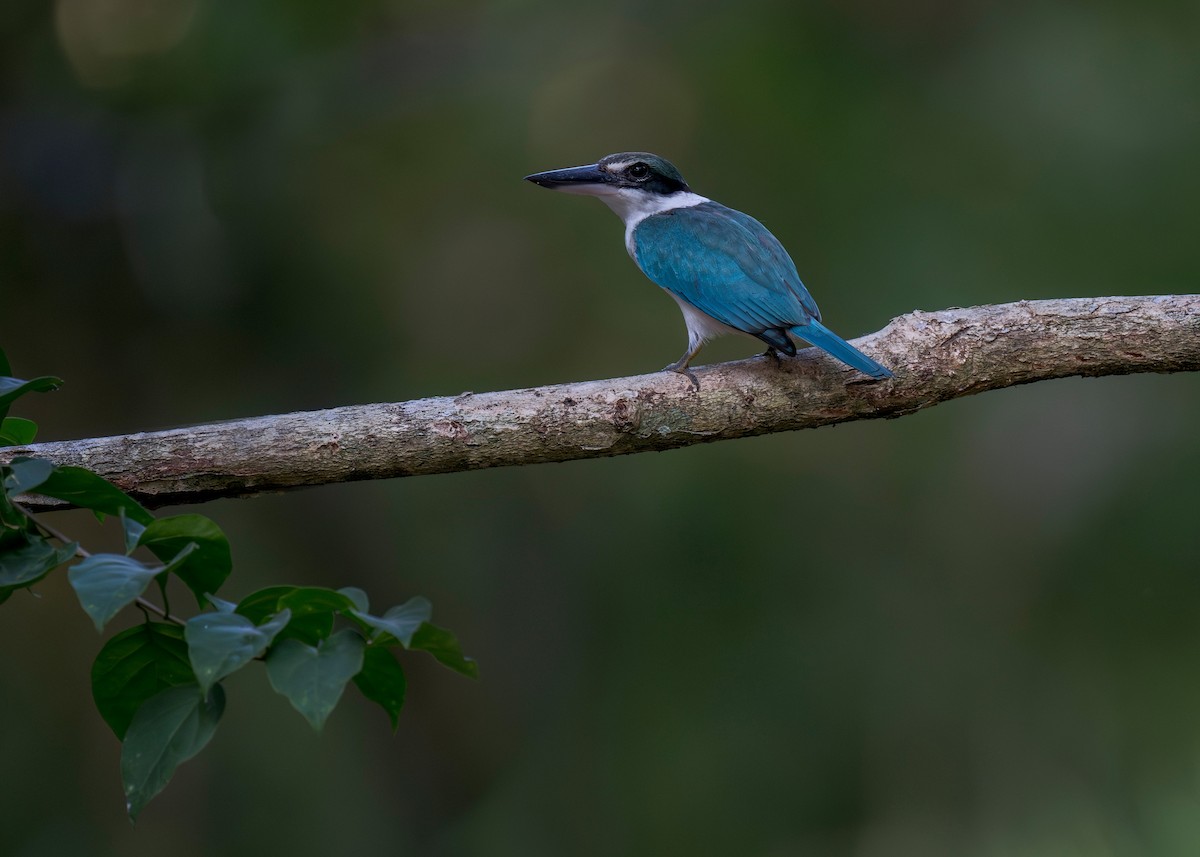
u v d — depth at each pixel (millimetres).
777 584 11352
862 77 11391
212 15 11547
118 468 5672
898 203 11016
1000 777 10539
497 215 11602
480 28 12109
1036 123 11203
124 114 11656
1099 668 10773
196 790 10922
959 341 6230
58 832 10492
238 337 11820
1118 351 6230
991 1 11523
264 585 12117
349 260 11594
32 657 10938
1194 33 11188
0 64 11508
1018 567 11281
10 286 11617
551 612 12086
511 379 11211
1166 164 10945
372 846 11711
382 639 4004
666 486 11422
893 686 10977
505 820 11398
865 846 10406
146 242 11773
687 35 11711
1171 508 10922
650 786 10992
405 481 12266
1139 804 9719
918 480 11438
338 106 11914
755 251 7320
